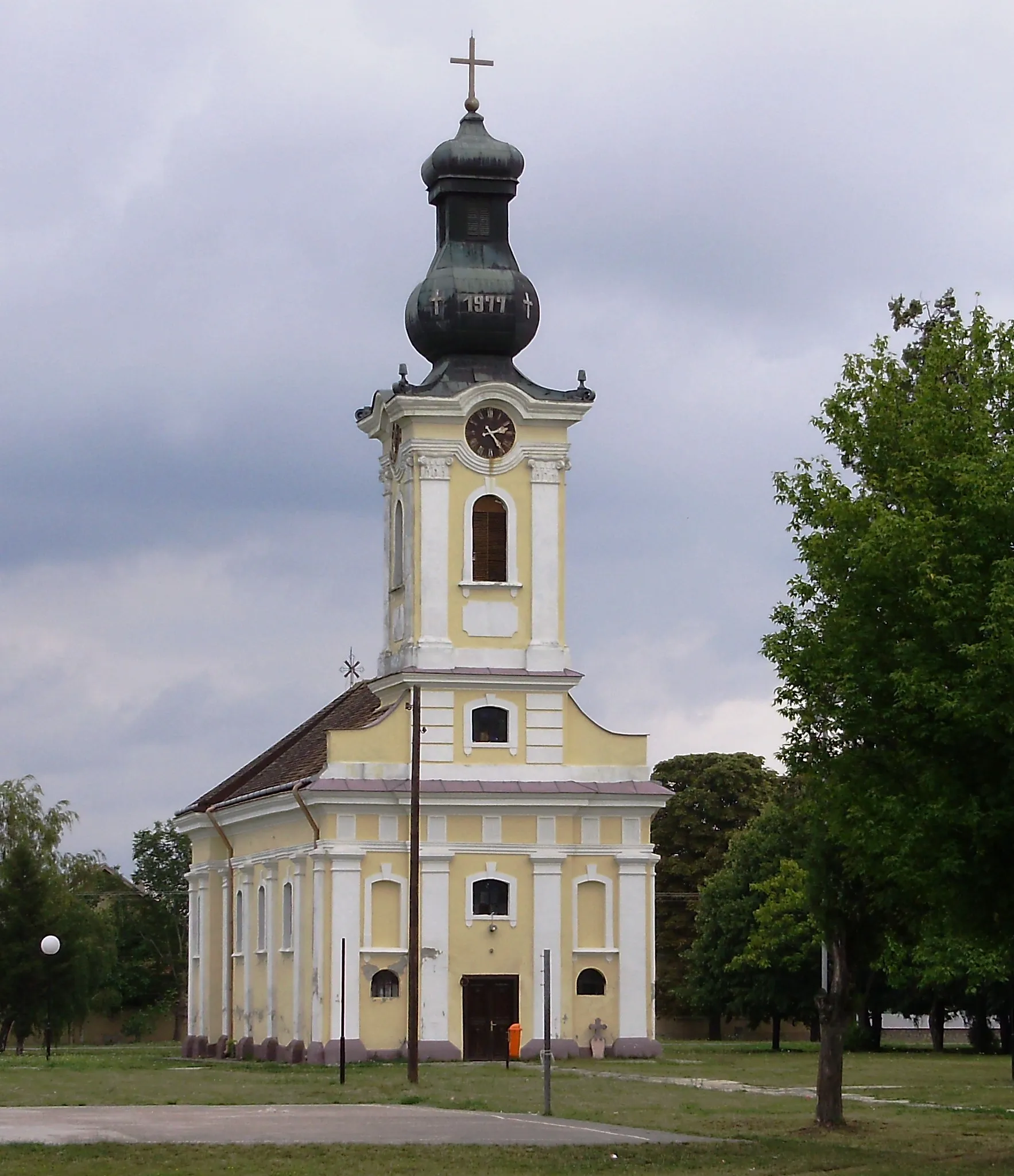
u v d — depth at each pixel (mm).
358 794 78750
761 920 95500
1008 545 40719
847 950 47875
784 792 54938
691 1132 45938
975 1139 45125
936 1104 56281
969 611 40156
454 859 79500
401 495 83000
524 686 81188
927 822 40469
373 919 78812
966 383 43938
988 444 41875
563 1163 38562
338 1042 77750
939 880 41312
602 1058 79625
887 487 43406
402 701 80812
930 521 41031
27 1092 59406
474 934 79312
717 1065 76812
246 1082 65000
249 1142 41406
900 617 41844
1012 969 44406
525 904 79938
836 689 42531
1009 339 43844
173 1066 78188
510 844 80000
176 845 154250
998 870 40625
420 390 81312
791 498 45219
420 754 74438
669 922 127188
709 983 105625
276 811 83938
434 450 81250
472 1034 78938
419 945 78625
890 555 41094
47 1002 101188
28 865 117625
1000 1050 97812
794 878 95750
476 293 81938
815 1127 46844
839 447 44812
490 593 81562
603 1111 51250
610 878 80875
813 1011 99750
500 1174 36938
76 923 122812
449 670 80312
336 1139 42188
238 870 90750
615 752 82062
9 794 129750
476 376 82312
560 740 81375
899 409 44312
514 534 81750
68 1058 88000
